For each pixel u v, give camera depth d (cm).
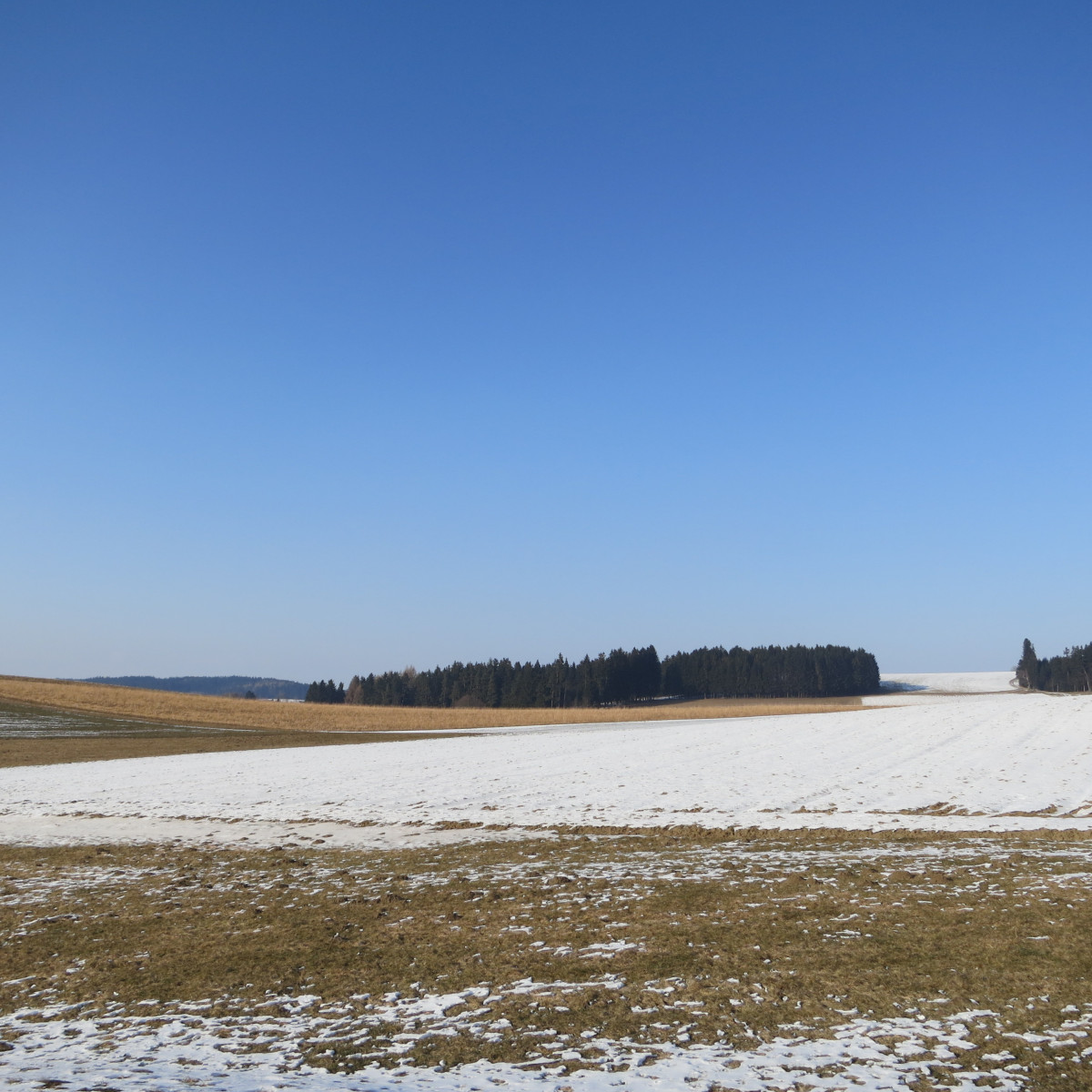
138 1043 772
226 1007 868
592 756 3578
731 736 4353
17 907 1367
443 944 1059
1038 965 868
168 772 3344
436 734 5697
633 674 14175
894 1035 720
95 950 1110
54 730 5447
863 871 1347
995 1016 748
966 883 1241
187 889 1449
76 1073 690
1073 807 1944
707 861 1501
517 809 2200
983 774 2545
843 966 897
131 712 6788
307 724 6712
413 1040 754
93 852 1842
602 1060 691
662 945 1006
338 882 1456
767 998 818
